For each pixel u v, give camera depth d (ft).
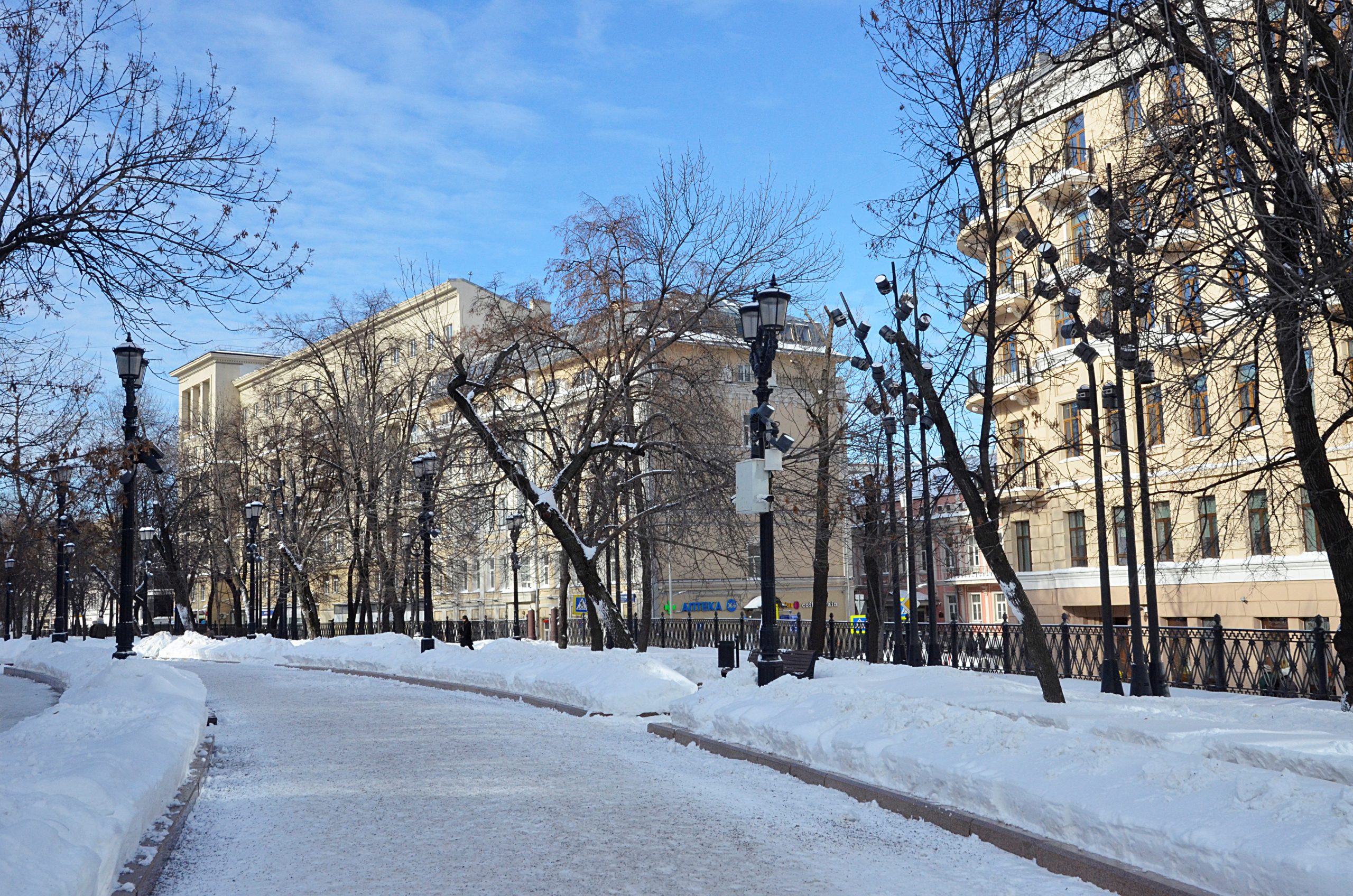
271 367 180.34
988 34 41.29
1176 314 37.83
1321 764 29.60
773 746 40.37
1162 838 21.58
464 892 22.48
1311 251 28.91
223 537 188.55
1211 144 30.68
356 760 42.65
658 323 94.02
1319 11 30.04
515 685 74.18
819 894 22.26
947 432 49.37
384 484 136.46
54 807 21.59
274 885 23.25
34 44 42.75
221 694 80.94
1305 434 43.01
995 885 22.65
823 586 101.86
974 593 215.31
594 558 90.43
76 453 50.65
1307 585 97.25
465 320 196.65
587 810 31.27
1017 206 48.29
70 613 297.74
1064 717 43.78
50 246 42.83
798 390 108.78
